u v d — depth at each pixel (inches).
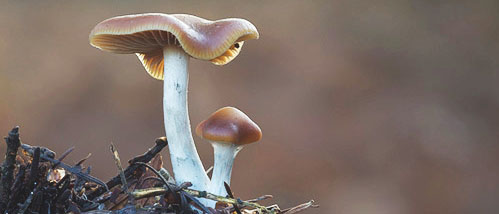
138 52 11.7
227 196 11.2
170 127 11.3
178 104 11.4
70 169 10.9
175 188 11.0
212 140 11.3
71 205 10.7
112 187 11.3
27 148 10.9
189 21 11.1
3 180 10.5
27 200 10.6
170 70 11.4
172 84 11.4
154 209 11.0
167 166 22.9
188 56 11.4
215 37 10.9
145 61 12.1
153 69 12.2
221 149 11.4
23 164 10.8
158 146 11.4
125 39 11.3
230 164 11.5
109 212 10.8
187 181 11.3
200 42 10.9
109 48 11.6
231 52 12.0
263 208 11.3
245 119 11.4
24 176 10.6
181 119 11.4
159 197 11.4
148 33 11.1
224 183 11.3
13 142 10.5
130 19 10.8
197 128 11.5
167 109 11.4
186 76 11.4
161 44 11.4
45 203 10.7
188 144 11.4
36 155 10.5
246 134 11.4
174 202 11.0
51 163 11.0
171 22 10.8
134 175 11.4
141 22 10.8
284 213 11.5
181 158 11.3
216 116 11.4
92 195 11.2
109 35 11.2
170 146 11.4
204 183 11.4
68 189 10.7
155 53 11.9
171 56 11.4
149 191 10.9
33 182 10.7
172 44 11.3
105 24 10.9
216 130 11.3
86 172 11.2
